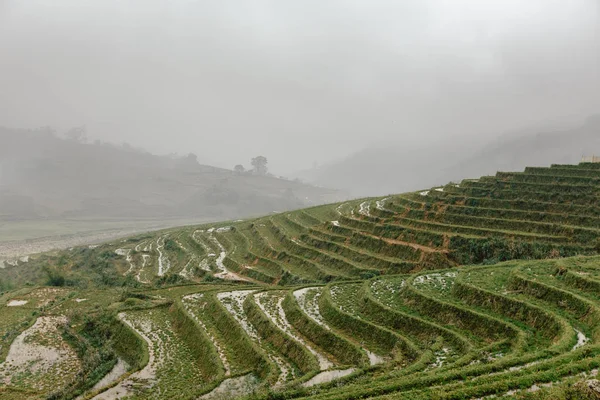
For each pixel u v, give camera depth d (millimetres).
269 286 74062
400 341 42438
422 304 49344
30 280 114000
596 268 48125
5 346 57469
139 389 41812
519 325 40281
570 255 62594
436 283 55406
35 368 51750
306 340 48219
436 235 76062
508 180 91875
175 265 107062
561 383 24438
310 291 63875
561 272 48062
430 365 35906
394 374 34031
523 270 51250
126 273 104938
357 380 34906
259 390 35250
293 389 34438
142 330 58125
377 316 49719
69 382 47062
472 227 76812
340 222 103500
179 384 42562
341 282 65500
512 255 66625
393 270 72062
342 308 53812
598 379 23875
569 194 78062
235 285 80812
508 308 43219
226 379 40938
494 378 26719
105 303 74188
